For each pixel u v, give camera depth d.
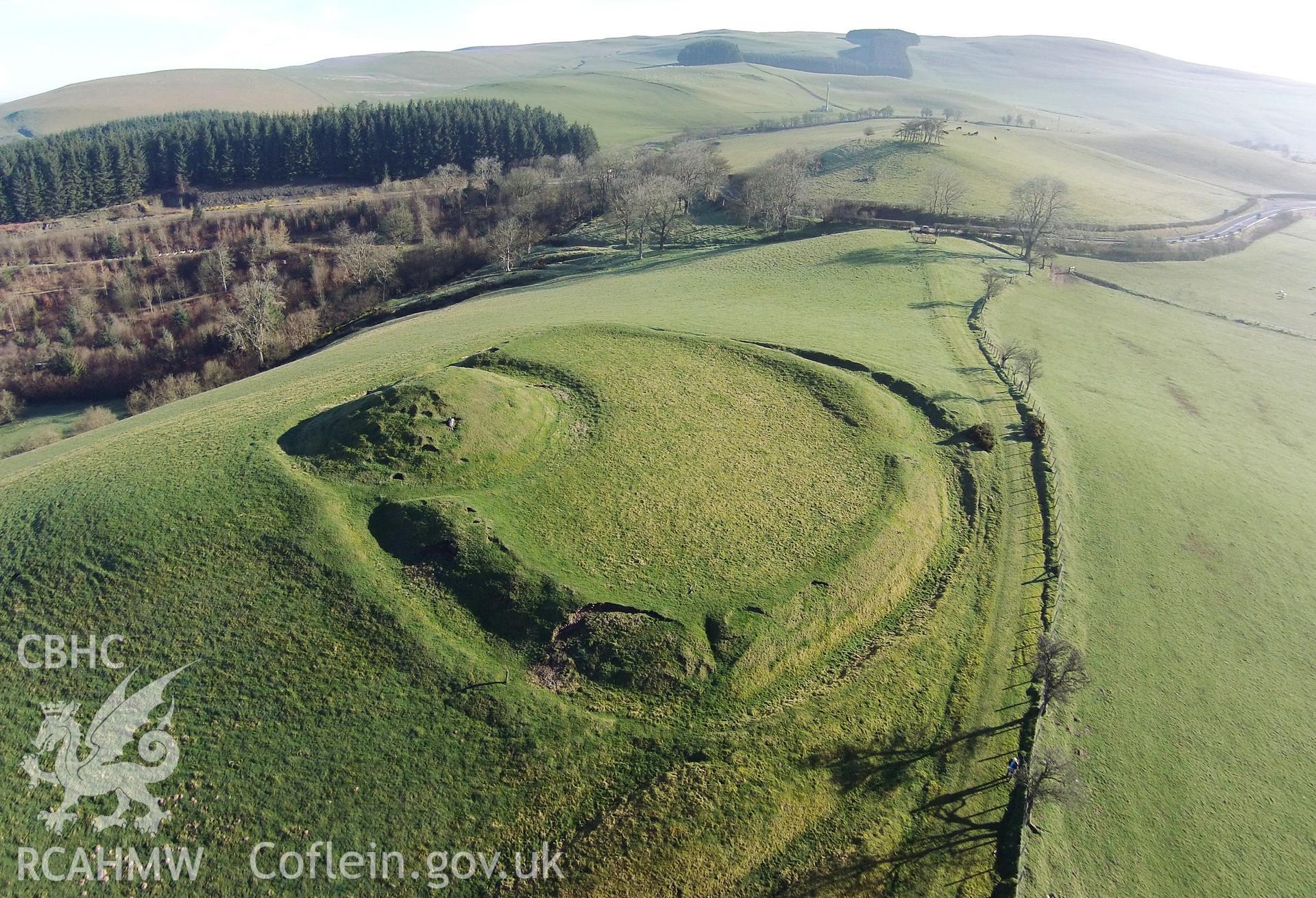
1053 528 45.62
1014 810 30.50
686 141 196.75
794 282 90.81
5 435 90.25
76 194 147.62
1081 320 84.69
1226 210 141.38
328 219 145.38
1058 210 112.81
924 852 29.00
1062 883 28.27
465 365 59.44
